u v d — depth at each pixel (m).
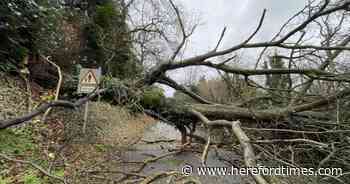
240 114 4.70
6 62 4.75
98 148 4.30
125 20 10.88
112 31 9.47
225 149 4.79
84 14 9.29
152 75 5.03
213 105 5.04
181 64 4.90
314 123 4.29
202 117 4.28
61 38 6.67
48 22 5.73
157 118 5.14
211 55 4.90
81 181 2.75
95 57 8.80
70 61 7.07
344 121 4.06
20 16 4.74
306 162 3.81
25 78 5.01
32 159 2.93
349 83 4.38
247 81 5.17
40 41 5.62
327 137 4.04
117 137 5.87
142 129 8.10
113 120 6.92
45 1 5.91
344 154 3.40
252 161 2.29
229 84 6.07
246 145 2.58
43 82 5.72
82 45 8.38
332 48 4.52
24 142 3.31
